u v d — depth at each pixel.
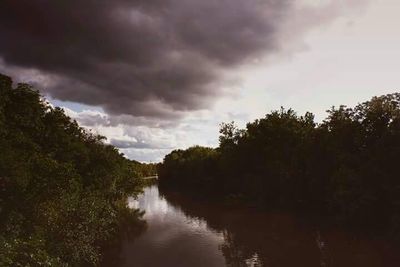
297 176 57.09
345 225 42.62
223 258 31.34
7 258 14.24
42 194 22.00
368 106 43.31
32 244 17.05
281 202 60.19
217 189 90.44
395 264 28.75
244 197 72.75
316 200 54.56
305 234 41.16
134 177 55.38
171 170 139.12
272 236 40.50
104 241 36.75
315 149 51.31
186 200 81.62
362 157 41.03
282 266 28.94
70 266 23.00
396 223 33.69
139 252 33.38
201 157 109.50
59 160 34.53
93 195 31.05
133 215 55.78
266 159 70.00
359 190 38.94
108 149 46.34
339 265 28.97
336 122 47.38
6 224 19.64
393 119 39.53
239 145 77.69
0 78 28.94
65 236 23.25
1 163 19.91
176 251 33.84
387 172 37.94
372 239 36.78
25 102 30.66
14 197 20.62
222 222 50.38
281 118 70.75
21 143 26.19
